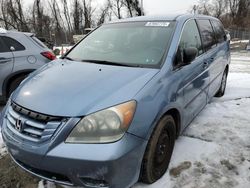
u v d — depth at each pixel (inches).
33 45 224.5
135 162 99.1
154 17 159.6
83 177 94.0
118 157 91.8
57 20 1786.4
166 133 121.3
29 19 1702.8
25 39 222.4
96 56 141.4
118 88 104.9
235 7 2164.1
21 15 1673.2
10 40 213.9
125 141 94.6
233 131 165.8
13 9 1654.8
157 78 113.7
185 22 151.9
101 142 92.7
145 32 145.6
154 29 145.5
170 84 118.3
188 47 138.0
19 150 99.9
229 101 221.5
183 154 140.2
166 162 124.9
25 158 99.2
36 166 97.7
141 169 109.3
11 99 117.7
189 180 121.0
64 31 1795.0
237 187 116.5
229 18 2096.5
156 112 105.9
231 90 255.4
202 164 132.2
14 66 211.6
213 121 180.2
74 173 93.7
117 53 138.2
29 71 217.9
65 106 98.0
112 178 93.2
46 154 93.8
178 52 132.8
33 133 98.3
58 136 93.8
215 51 188.9
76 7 1936.5
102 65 128.9
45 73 127.1
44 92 107.4
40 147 94.9
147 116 102.1
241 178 122.3
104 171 91.7
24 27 1633.9
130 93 102.4
